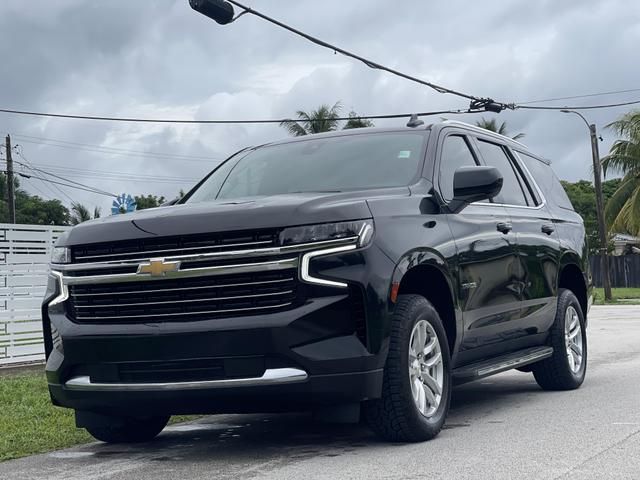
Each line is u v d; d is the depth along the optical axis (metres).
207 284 5.09
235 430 6.55
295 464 5.06
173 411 5.29
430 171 6.23
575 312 8.27
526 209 7.63
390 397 5.27
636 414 6.40
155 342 5.09
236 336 4.96
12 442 6.18
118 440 6.14
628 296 36.62
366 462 5.00
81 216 57.44
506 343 6.99
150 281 5.18
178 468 5.14
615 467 4.65
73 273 5.45
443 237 5.88
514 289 6.92
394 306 5.22
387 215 5.43
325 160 6.59
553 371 7.93
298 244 5.02
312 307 4.97
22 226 11.30
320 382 4.95
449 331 6.04
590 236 48.44
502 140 7.85
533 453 5.09
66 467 5.34
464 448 5.30
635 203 34.56
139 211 5.75
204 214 5.19
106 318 5.30
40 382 9.54
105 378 5.30
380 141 6.65
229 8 15.38
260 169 6.80
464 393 8.23
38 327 11.48
